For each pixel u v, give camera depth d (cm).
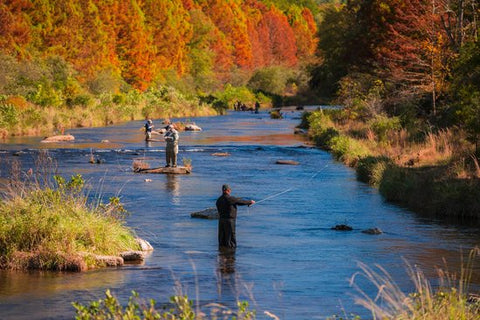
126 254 2142
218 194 3509
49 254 2036
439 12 5959
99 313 1300
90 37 13875
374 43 8062
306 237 2520
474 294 1738
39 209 2203
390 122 6097
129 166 4700
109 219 2319
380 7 7838
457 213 2986
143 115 11162
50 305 1645
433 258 2200
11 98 8731
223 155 5534
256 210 3098
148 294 1745
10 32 11525
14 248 2062
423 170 3872
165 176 4228
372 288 1830
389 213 3050
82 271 2000
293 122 10381
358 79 8425
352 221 2850
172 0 19588
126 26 15775
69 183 2362
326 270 2028
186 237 2486
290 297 1736
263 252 2270
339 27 11225
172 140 4450
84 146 6131
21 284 1844
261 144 6569
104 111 9969
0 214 2195
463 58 4016
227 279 1914
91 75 13225
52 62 11569
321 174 4422
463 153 3966
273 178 4206
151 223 2734
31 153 5409
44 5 12744
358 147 5234
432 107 6406
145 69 16000
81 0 13875
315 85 11938
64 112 9125
